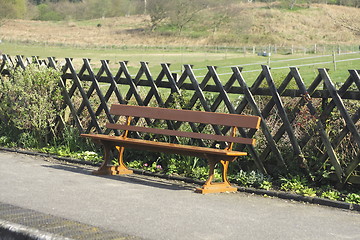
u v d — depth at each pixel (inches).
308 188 321.1
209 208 277.6
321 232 238.5
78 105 462.6
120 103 420.2
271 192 315.6
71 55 2406.5
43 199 284.2
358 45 2994.6
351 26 3683.6
